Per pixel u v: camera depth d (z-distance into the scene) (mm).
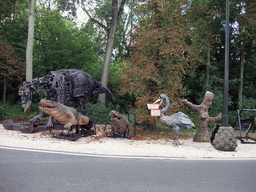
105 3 15812
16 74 17141
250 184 4008
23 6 19688
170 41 9578
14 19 20453
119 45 20984
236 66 17750
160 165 5141
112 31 17094
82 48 19406
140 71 9383
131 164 5141
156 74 9633
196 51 10922
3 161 4945
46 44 19656
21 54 19141
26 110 15109
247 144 8422
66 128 8359
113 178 4090
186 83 17984
